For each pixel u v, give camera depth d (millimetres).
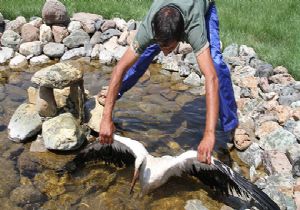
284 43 3238
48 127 2318
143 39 1860
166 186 2102
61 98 2510
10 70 3098
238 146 2340
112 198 2043
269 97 2699
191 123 2559
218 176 2000
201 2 1854
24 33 3314
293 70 2965
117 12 3578
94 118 2439
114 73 1918
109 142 1965
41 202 2004
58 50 3252
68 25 3377
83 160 2213
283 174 2109
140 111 2643
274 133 2361
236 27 3408
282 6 3641
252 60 3086
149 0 3771
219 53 2152
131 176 2160
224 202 2029
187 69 3082
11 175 2145
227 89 2211
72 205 1999
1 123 2488
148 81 2982
